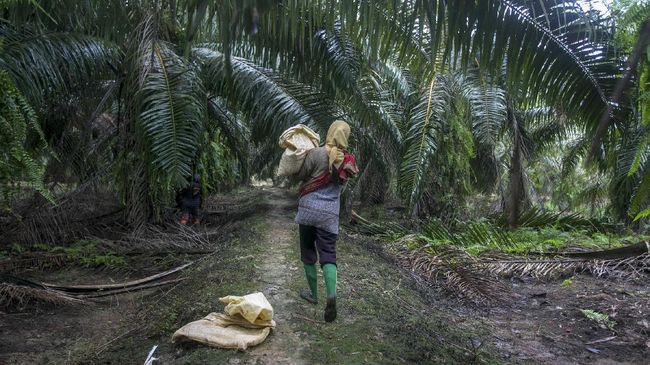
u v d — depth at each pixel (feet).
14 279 18.81
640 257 23.77
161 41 23.72
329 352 11.89
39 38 21.72
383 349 12.36
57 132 26.58
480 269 23.31
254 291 15.89
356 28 9.03
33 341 14.69
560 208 56.85
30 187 21.84
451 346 13.74
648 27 6.04
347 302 15.47
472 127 34.55
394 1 8.16
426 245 25.73
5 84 12.35
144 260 24.61
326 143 13.33
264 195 53.78
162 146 22.47
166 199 29.17
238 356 11.48
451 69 11.30
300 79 25.66
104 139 29.76
